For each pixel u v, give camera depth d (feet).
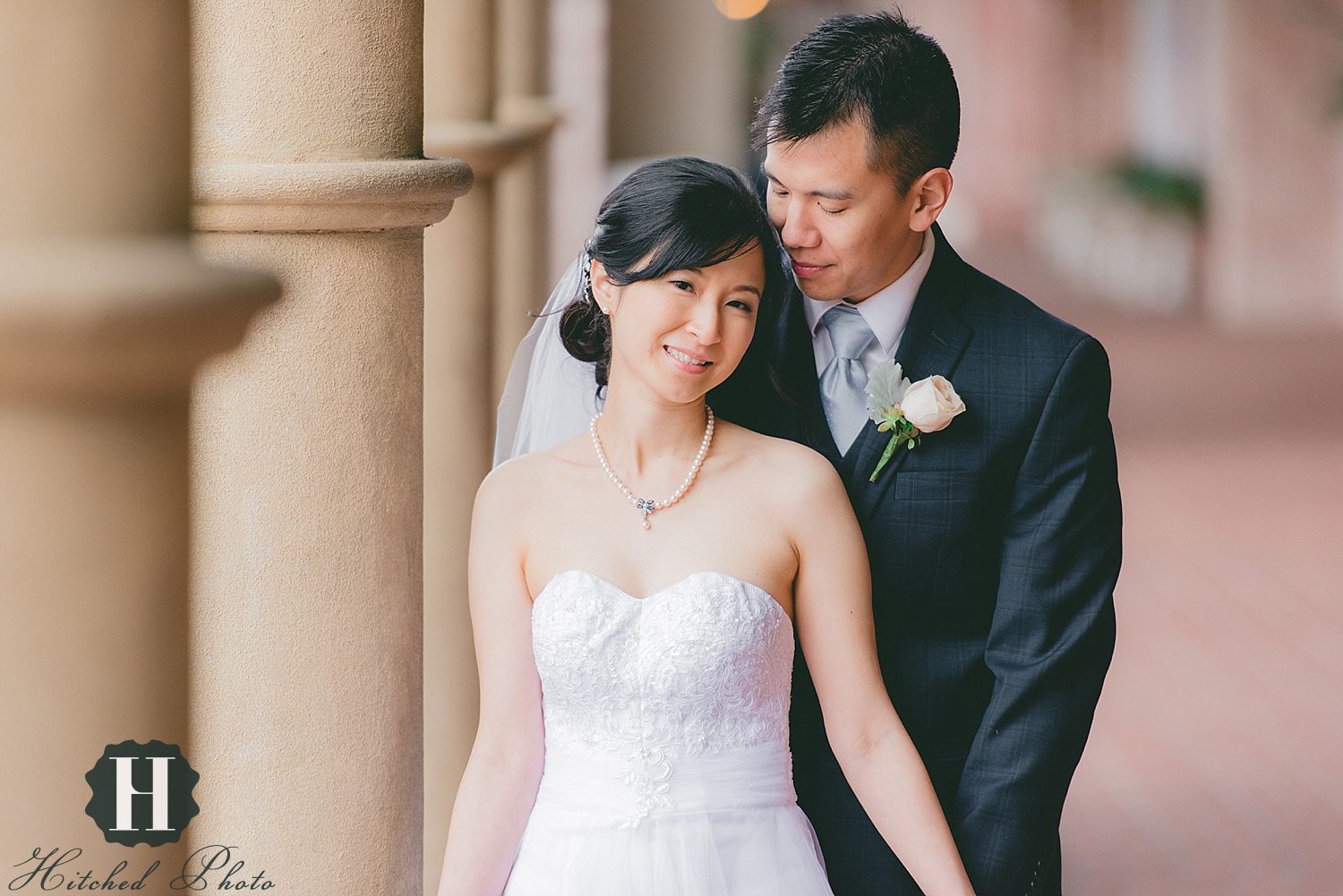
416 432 8.77
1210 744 22.38
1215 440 44.06
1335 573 31.27
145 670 3.92
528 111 20.66
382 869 8.80
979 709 9.54
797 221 8.89
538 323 10.59
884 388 9.10
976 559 9.42
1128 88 94.99
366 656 8.59
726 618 8.35
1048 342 9.39
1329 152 70.08
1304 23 69.36
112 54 3.56
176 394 3.80
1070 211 95.91
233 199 7.88
